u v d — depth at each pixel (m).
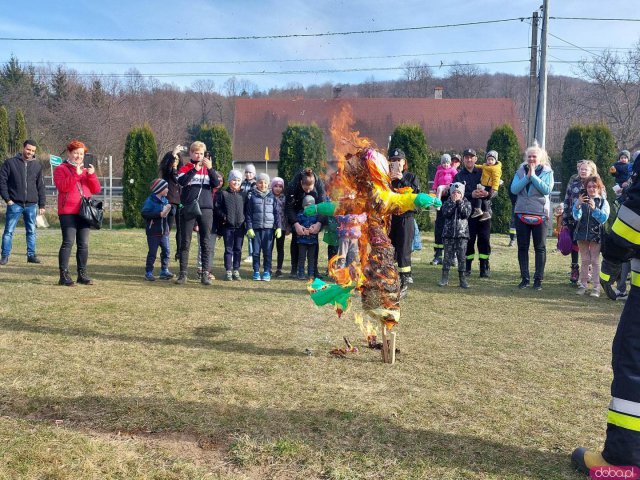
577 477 2.92
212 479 2.81
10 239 9.67
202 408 3.64
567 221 8.98
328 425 3.44
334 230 7.35
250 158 33.53
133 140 20.38
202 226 8.21
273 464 2.96
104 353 4.71
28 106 50.16
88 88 57.44
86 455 2.98
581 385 4.30
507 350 5.21
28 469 2.81
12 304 6.38
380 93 40.38
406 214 7.35
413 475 2.89
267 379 4.22
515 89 48.12
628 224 2.83
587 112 40.72
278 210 8.93
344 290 4.67
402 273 7.49
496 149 19.36
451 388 4.16
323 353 4.93
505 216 19.31
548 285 9.11
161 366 4.43
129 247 12.92
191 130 61.34
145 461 2.96
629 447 2.74
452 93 48.50
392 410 3.70
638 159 2.94
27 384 3.93
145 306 6.56
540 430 3.48
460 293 8.16
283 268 10.36
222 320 6.00
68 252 7.71
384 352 4.73
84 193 7.75
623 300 7.88
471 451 3.18
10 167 9.58
